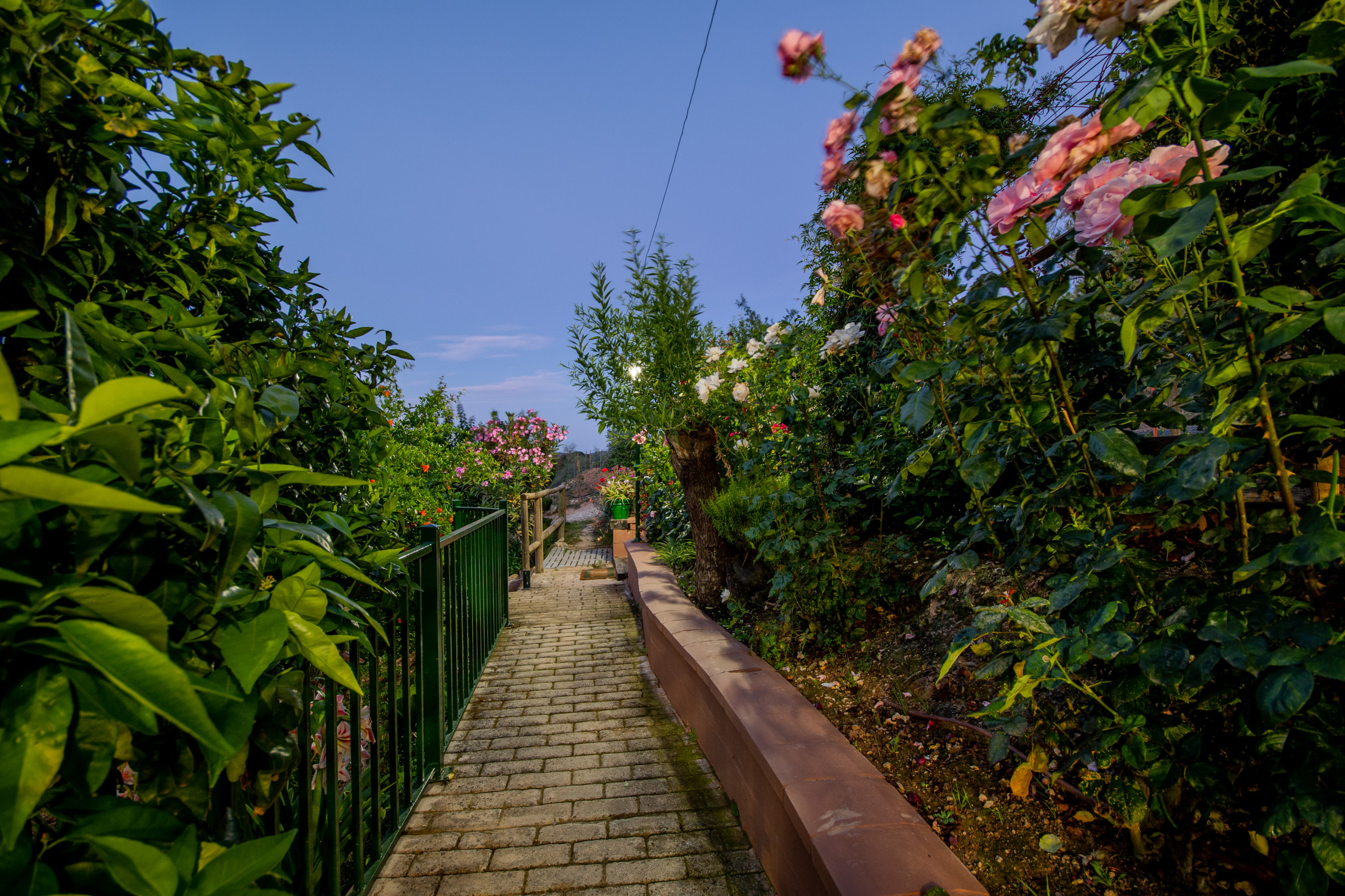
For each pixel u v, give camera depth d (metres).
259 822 1.32
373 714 2.12
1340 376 1.27
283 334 2.02
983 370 1.65
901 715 2.37
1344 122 1.37
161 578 0.81
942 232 1.46
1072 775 1.79
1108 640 1.20
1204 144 1.06
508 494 9.75
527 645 5.07
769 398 4.19
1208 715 1.36
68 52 0.98
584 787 2.76
